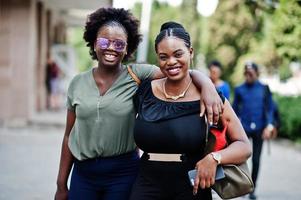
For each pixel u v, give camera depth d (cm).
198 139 389
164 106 397
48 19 2666
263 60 2256
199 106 395
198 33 3111
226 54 3109
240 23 3078
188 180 393
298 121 1878
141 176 403
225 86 964
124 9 444
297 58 1325
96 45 438
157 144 393
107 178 430
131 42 449
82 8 2605
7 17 1964
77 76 442
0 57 1977
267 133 930
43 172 1109
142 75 433
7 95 1983
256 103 934
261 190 1024
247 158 390
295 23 1271
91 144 427
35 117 2089
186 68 399
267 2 1438
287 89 2577
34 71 2114
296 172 1261
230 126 398
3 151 1393
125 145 427
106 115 424
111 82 431
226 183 386
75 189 436
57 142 1595
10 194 903
